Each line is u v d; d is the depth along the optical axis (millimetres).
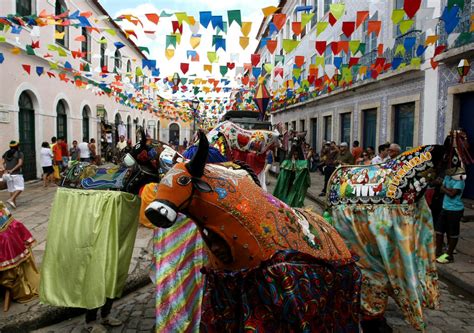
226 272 2305
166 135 47688
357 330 2586
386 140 12578
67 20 6684
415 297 3395
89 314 3920
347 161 11297
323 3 15500
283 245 2260
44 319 4012
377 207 3592
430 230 3760
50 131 15062
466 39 8508
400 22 5566
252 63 7715
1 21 6422
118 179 3752
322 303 2285
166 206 2131
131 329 3893
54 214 3723
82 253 3516
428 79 10344
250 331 2133
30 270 4449
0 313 4008
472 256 6105
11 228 4266
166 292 3275
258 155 5871
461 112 9516
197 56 7434
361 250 3684
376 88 13172
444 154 3568
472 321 4141
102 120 21641
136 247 6266
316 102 19656
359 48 7062
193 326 3271
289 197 7211
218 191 2242
